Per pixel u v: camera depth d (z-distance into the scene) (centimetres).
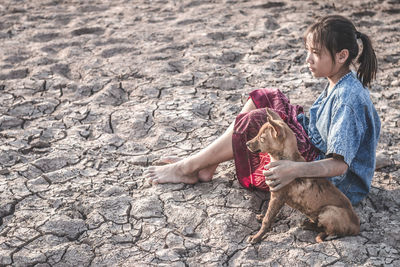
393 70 592
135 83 564
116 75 585
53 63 620
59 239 326
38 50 657
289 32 710
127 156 429
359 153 327
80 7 848
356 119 302
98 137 461
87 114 499
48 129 471
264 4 841
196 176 380
